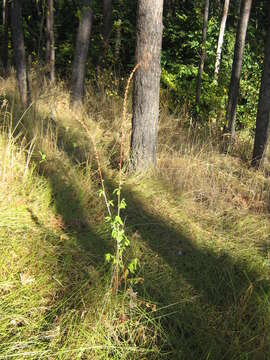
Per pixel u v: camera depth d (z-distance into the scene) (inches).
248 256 139.1
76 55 286.0
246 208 174.6
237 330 103.9
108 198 165.5
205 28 292.2
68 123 244.1
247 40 400.2
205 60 352.8
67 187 162.9
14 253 120.2
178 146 232.2
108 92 316.8
